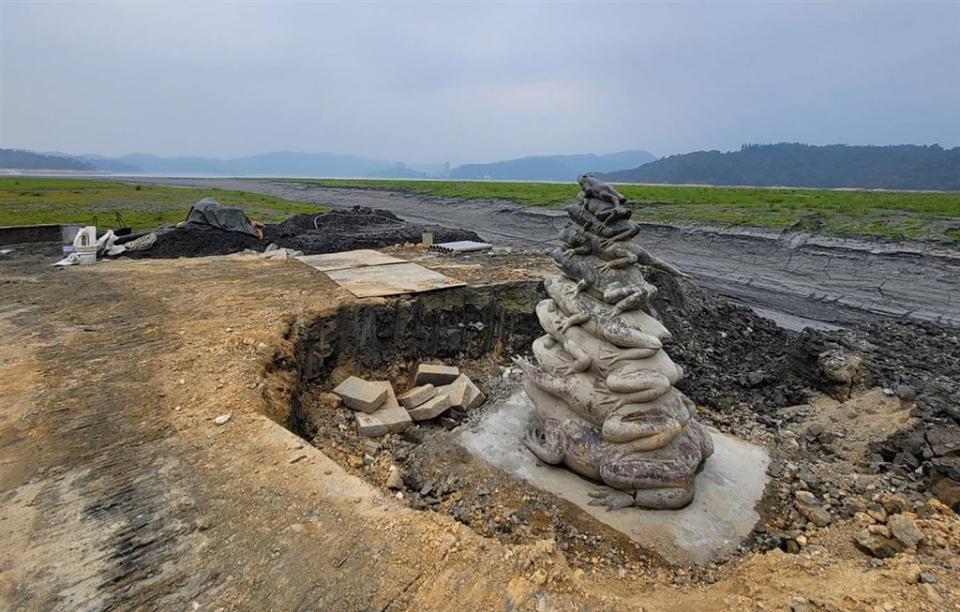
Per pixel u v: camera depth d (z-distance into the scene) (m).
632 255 7.65
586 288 8.05
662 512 7.17
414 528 5.42
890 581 5.11
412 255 18.27
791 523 7.18
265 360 9.47
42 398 7.80
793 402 11.02
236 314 11.38
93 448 6.66
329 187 68.69
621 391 7.24
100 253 17.73
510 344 13.62
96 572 4.84
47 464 6.34
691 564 6.35
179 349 9.58
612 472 7.23
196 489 5.95
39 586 4.69
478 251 19.06
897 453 8.34
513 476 8.03
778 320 16.78
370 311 12.20
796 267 21.75
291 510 5.65
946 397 9.34
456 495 7.75
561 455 7.98
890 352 11.99
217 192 54.62
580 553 6.57
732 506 7.35
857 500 7.50
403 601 4.59
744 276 21.45
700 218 28.59
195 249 18.98
